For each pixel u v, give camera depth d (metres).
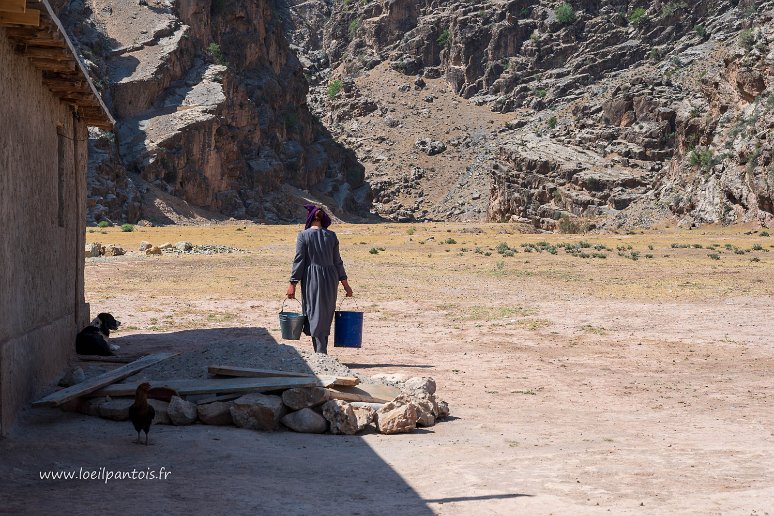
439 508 5.86
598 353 15.73
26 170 9.79
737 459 7.50
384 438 8.62
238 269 36.75
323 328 12.40
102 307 22.14
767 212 93.62
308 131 167.00
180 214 116.69
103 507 5.72
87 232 72.75
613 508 5.79
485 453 7.80
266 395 9.15
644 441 8.41
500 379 12.74
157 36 132.38
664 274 35.22
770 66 103.56
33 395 9.67
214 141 126.56
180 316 20.52
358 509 5.82
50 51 9.50
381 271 37.19
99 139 109.25
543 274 35.66
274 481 6.64
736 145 102.44
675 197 112.12
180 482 6.52
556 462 7.38
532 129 198.88
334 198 165.75
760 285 29.50
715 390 11.85
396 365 13.95
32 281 10.05
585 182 132.38
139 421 7.87
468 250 53.97
